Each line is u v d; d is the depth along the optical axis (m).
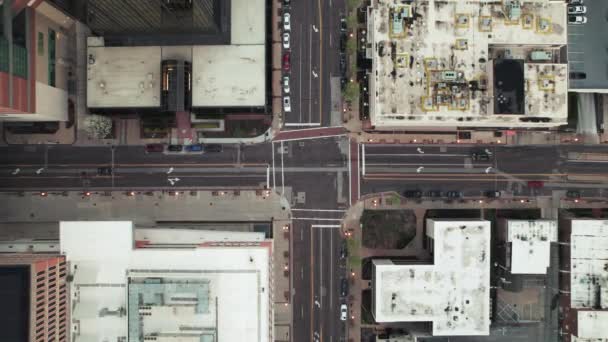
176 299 92.31
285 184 109.69
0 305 80.75
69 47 107.19
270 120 109.56
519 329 106.50
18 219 109.69
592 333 101.19
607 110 108.31
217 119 109.19
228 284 93.88
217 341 93.31
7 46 82.88
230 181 109.88
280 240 109.94
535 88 97.19
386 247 109.62
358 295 109.88
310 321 110.25
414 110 97.56
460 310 101.25
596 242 102.94
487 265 100.81
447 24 97.75
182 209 110.19
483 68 97.81
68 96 108.44
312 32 109.31
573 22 101.44
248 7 103.50
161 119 109.44
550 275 106.62
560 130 108.50
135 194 109.94
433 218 108.44
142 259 94.06
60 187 109.88
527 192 109.50
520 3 97.81
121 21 97.56
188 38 102.12
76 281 94.25
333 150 109.56
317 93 109.56
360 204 109.62
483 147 109.69
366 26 108.25
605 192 109.12
